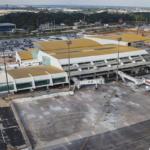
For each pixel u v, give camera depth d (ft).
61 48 481.05
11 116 247.70
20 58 449.89
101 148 194.08
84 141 204.23
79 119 244.63
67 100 297.94
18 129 220.23
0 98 299.79
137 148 194.29
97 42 548.72
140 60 428.97
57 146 196.95
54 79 338.95
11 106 275.18
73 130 222.48
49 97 308.19
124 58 417.49
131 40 532.73
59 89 337.72
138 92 325.62
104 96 310.45
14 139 202.18
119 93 321.73
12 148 188.44
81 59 380.99
